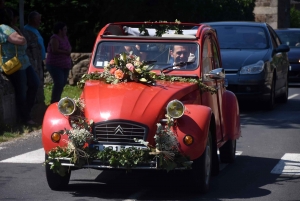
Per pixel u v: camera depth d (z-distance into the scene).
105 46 7.72
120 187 7.05
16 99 11.19
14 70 10.75
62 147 6.30
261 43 14.76
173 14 20.69
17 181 7.27
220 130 8.00
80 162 6.18
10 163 8.30
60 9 18.25
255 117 13.33
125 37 7.70
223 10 24.38
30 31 12.89
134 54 7.59
